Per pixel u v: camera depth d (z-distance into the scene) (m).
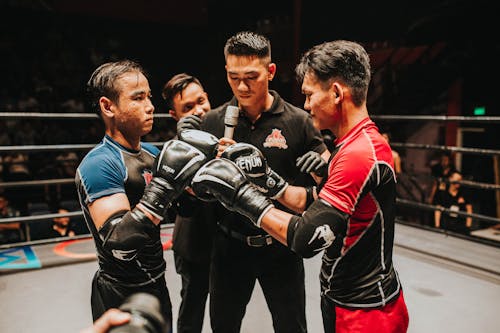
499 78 7.38
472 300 2.63
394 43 8.95
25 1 9.62
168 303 1.55
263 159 1.42
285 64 9.91
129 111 1.41
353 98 1.26
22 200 6.23
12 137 7.17
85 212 1.39
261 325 2.34
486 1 7.22
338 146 1.29
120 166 1.40
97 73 1.43
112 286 1.42
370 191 1.21
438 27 8.13
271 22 10.17
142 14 10.81
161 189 1.26
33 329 2.26
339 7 9.05
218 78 11.30
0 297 2.61
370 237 1.26
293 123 1.74
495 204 6.97
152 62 11.16
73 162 6.68
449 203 5.48
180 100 2.21
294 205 1.47
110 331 0.58
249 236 1.68
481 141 7.52
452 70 7.97
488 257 3.29
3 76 9.28
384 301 1.28
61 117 3.28
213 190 1.26
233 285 1.74
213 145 1.35
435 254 3.35
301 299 1.77
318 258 3.29
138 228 1.24
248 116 1.74
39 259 3.18
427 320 2.39
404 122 8.39
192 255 1.94
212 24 11.38
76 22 10.25
